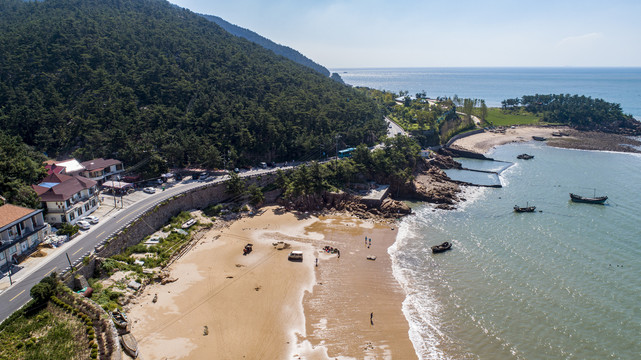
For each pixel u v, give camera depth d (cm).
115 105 15762
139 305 7825
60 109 15450
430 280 9306
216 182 13350
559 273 9562
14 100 15312
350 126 19338
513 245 11094
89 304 6681
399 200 15100
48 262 8012
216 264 9662
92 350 5759
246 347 6894
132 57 19225
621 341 7250
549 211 13725
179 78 18738
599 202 14400
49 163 12850
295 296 8469
